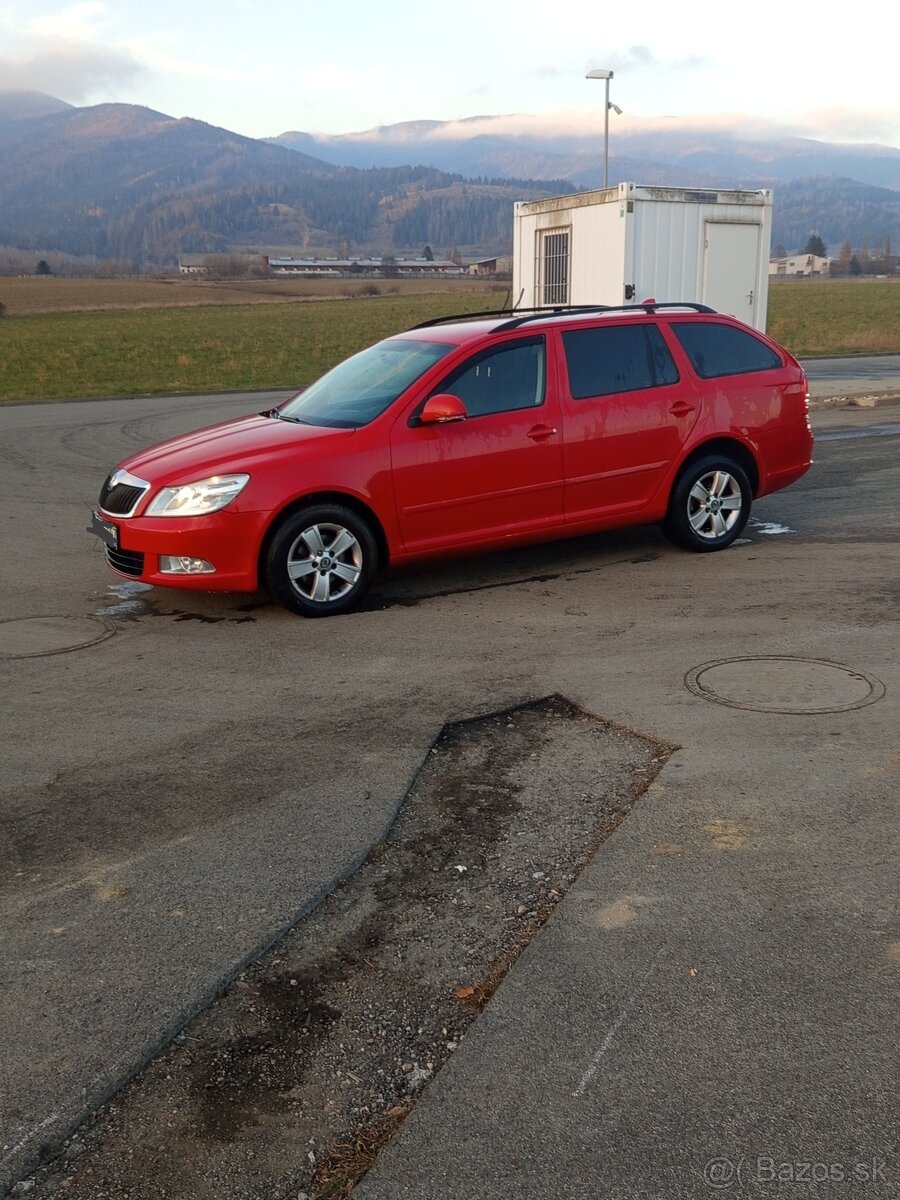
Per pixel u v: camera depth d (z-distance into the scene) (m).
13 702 5.43
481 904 3.55
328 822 4.11
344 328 52.00
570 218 15.70
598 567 7.77
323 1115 2.67
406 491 6.94
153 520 6.71
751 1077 2.69
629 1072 2.73
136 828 4.11
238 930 3.43
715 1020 2.91
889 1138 2.49
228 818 4.16
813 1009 2.93
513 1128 2.57
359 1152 2.54
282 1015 3.04
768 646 5.84
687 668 5.57
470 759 4.65
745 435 8.06
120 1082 2.78
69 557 8.52
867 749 4.50
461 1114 2.62
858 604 6.52
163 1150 2.56
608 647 5.96
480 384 7.21
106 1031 2.97
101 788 4.45
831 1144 2.48
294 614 6.86
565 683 5.45
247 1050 2.90
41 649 6.29
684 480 7.88
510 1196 2.38
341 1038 2.94
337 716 5.13
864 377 20.28
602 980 3.10
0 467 12.77
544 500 7.38
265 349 37.66
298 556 6.77
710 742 4.64
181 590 7.55
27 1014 3.05
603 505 7.61
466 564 8.02
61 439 15.06
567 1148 2.50
